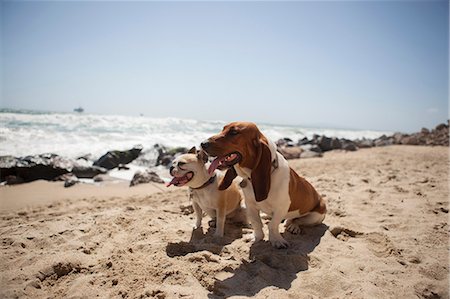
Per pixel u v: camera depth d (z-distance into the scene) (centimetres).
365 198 188
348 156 465
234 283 90
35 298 86
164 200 203
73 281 94
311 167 345
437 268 100
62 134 613
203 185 127
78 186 277
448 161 365
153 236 127
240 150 100
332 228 133
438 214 156
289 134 1155
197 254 104
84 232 132
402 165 335
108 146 525
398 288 88
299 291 87
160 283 91
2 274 95
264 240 122
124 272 96
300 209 125
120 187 276
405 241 123
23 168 303
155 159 426
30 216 171
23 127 645
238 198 142
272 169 110
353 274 97
